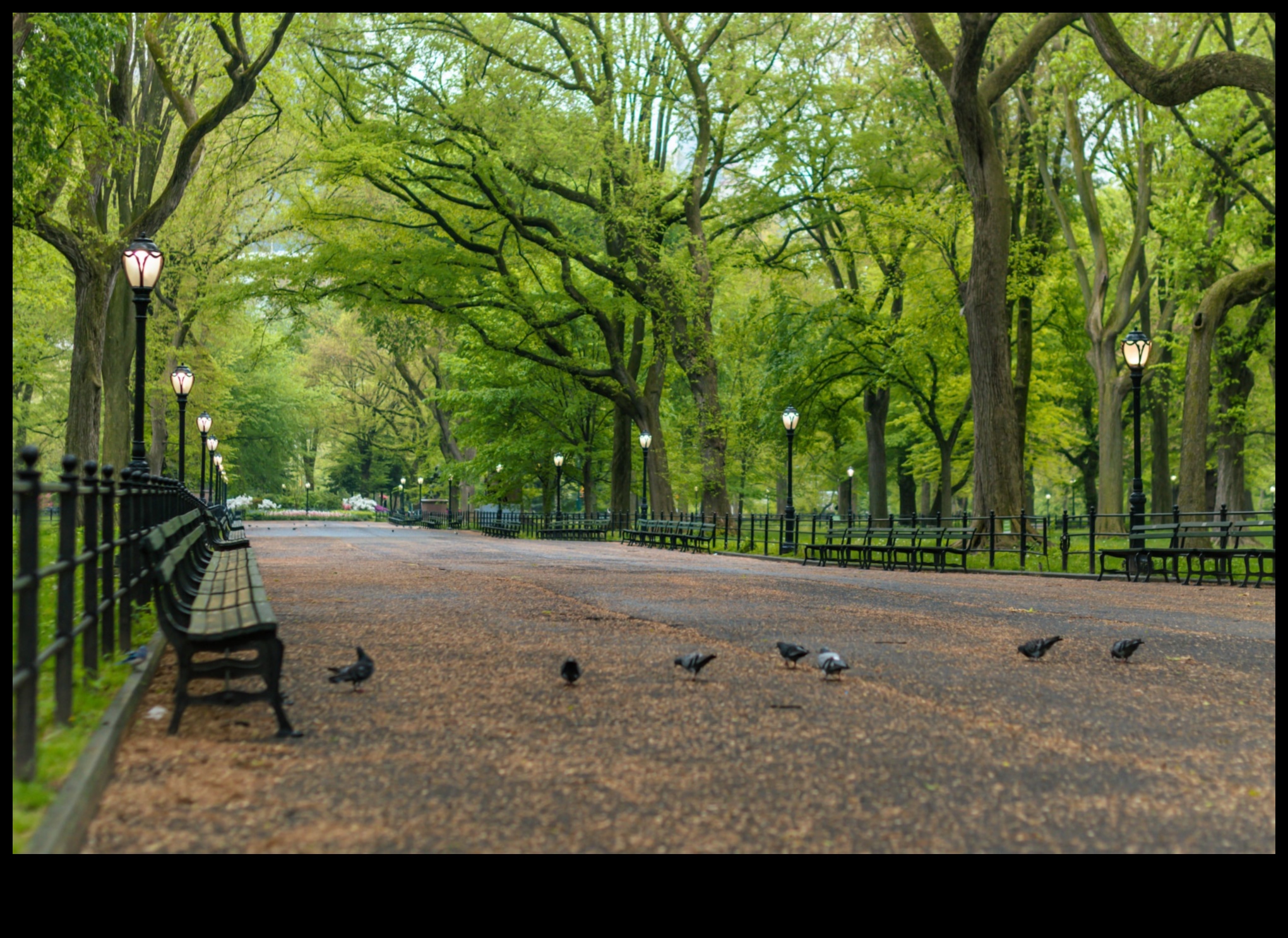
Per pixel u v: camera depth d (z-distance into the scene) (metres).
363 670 6.90
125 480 8.32
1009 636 10.55
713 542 32.19
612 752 5.54
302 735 5.82
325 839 4.14
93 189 25.22
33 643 4.53
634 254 35.47
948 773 5.23
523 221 34.47
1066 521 20.84
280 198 41.09
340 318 75.94
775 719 6.40
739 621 11.52
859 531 23.31
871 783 5.02
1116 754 5.69
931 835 4.32
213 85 32.88
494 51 32.03
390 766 5.21
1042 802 4.79
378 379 74.12
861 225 37.16
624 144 33.47
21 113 19.36
